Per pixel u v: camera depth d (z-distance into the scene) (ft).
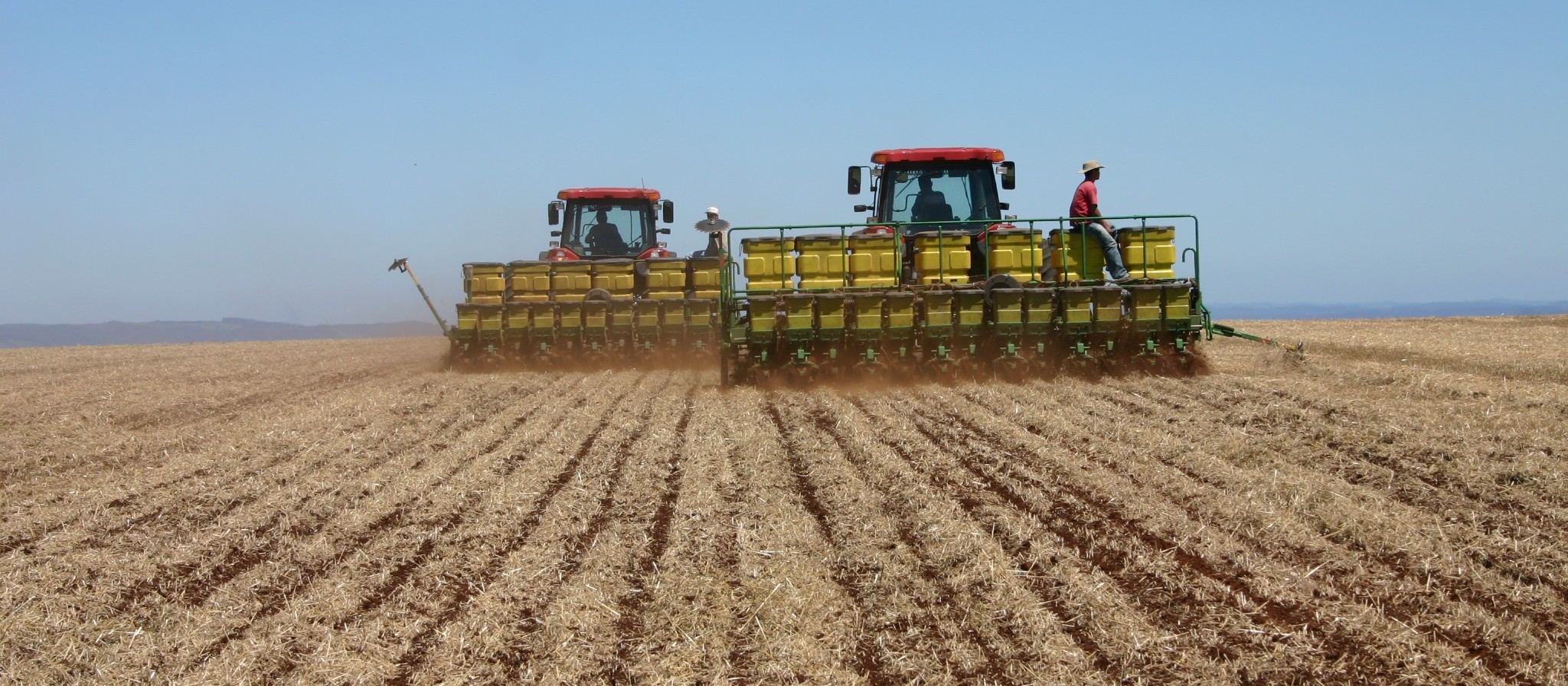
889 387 53.67
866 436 39.04
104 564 26.99
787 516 28.89
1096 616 21.63
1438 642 20.18
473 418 48.32
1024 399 47.32
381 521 30.48
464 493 33.04
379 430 44.88
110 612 23.88
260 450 41.04
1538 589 22.33
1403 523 26.50
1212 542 25.48
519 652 21.18
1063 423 40.40
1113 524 27.53
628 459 37.19
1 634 22.43
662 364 69.97
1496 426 36.68
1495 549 24.56
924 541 26.37
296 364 81.35
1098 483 30.81
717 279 70.79
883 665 20.11
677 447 39.27
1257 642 20.42
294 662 21.08
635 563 25.90
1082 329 53.98
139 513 31.94
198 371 75.56
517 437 42.75
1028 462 34.65
